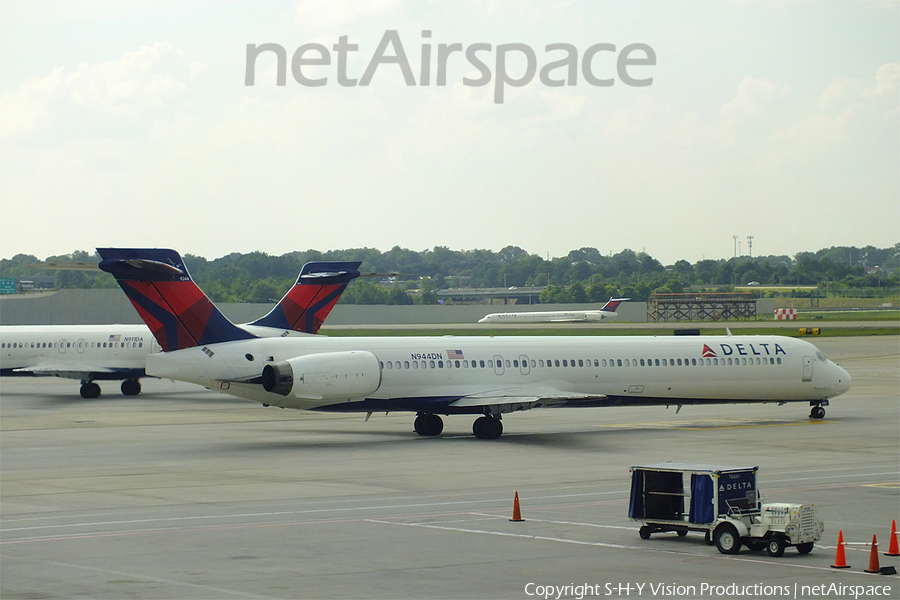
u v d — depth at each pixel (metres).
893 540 53.41
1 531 60.41
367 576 48.50
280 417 139.75
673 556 53.09
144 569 50.00
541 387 117.94
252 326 144.12
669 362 124.19
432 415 117.00
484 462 93.00
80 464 92.31
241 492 75.75
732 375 126.94
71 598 44.31
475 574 48.94
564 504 69.81
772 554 53.22
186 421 134.00
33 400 167.75
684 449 102.94
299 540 57.22
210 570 49.78
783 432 119.44
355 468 89.06
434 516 65.06
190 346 107.75
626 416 139.88
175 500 72.12
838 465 90.94
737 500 55.59
